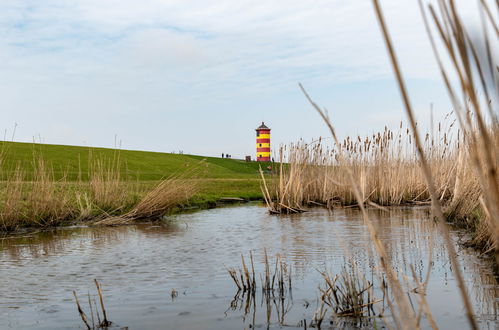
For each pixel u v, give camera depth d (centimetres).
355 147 1744
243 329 429
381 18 113
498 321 421
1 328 439
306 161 1684
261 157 8131
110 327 438
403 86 114
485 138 117
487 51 97
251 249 841
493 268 632
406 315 197
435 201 136
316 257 754
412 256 739
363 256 754
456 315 444
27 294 557
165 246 888
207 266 703
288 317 461
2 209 1160
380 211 1508
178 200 1430
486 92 96
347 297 483
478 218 993
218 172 4772
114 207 1377
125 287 584
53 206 1227
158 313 478
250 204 1933
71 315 476
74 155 4328
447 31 115
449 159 1552
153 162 4875
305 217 1382
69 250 855
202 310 486
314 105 189
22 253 829
